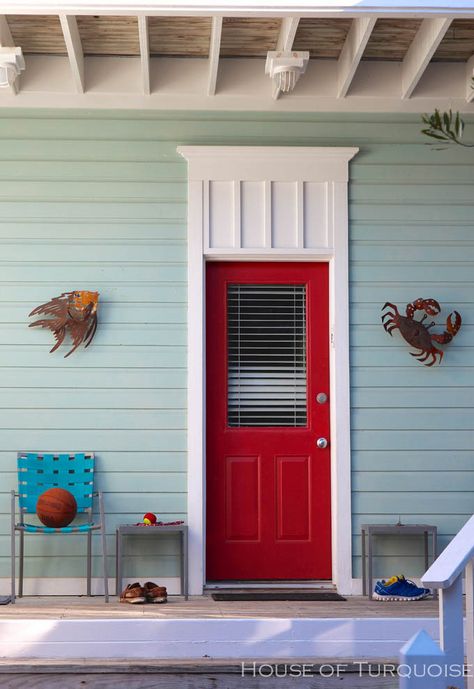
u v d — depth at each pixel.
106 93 5.95
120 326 5.94
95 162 5.98
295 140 6.06
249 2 4.33
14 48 5.25
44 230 5.95
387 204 6.09
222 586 5.90
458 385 6.04
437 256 6.09
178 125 6.02
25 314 5.91
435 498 5.97
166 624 4.57
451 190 6.12
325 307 6.12
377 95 6.03
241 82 6.00
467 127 6.12
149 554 5.82
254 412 6.05
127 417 5.89
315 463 6.05
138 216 5.98
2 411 5.86
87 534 5.78
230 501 6.00
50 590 5.74
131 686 4.23
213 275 6.09
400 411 6.00
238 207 6.00
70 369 5.90
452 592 2.64
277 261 6.09
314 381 6.09
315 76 6.03
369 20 4.97
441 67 6.09
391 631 4.65
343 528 5.89
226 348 6.07
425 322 6.05
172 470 5.88
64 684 4.21
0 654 4.49
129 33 5.59
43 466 5.78
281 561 5.98
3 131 5.95
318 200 6.04
